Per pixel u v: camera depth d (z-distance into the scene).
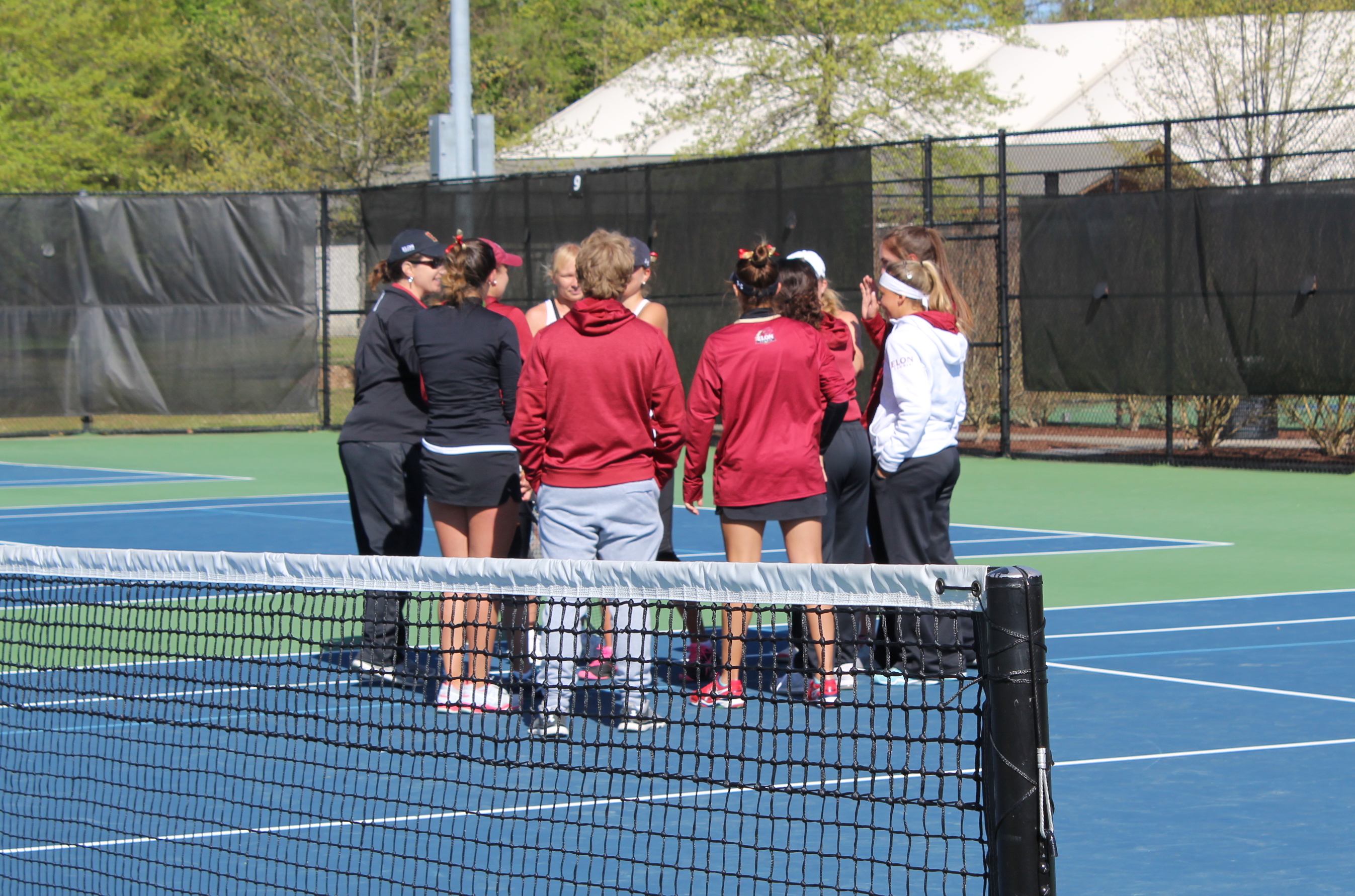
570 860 5.93
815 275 8.91
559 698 5.37
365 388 9.91
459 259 8.95
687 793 6.79
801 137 40.41
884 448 9.02
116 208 29.59
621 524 8.20
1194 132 26.66
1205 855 6.15
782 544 16.17
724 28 41.22
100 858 6.14
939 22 41.47
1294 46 28.16
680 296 25.64
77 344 29.59
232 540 16.56
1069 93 39.84
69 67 51.38
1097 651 10.26
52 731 6.50
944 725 4.29
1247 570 13.81
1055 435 26.89
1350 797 6.89
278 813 6.51
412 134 49.03
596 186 26.61
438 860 5.70
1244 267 21.14
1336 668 9.61
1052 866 3.49
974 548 15.39
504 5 71.06
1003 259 24.47
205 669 6.90
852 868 5.79
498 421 8.95
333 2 50.47
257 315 30.33
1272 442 24.64
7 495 21.34
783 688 8.86
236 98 55.00
